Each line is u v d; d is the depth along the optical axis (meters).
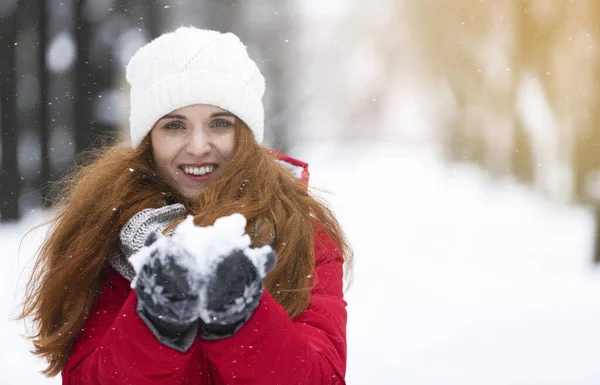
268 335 2.41
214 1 25.27
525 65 15.38
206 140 3.07
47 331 3.06
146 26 17.59
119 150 3.31
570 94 15.13
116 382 2.49
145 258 2.19
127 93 17.08
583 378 7.08
